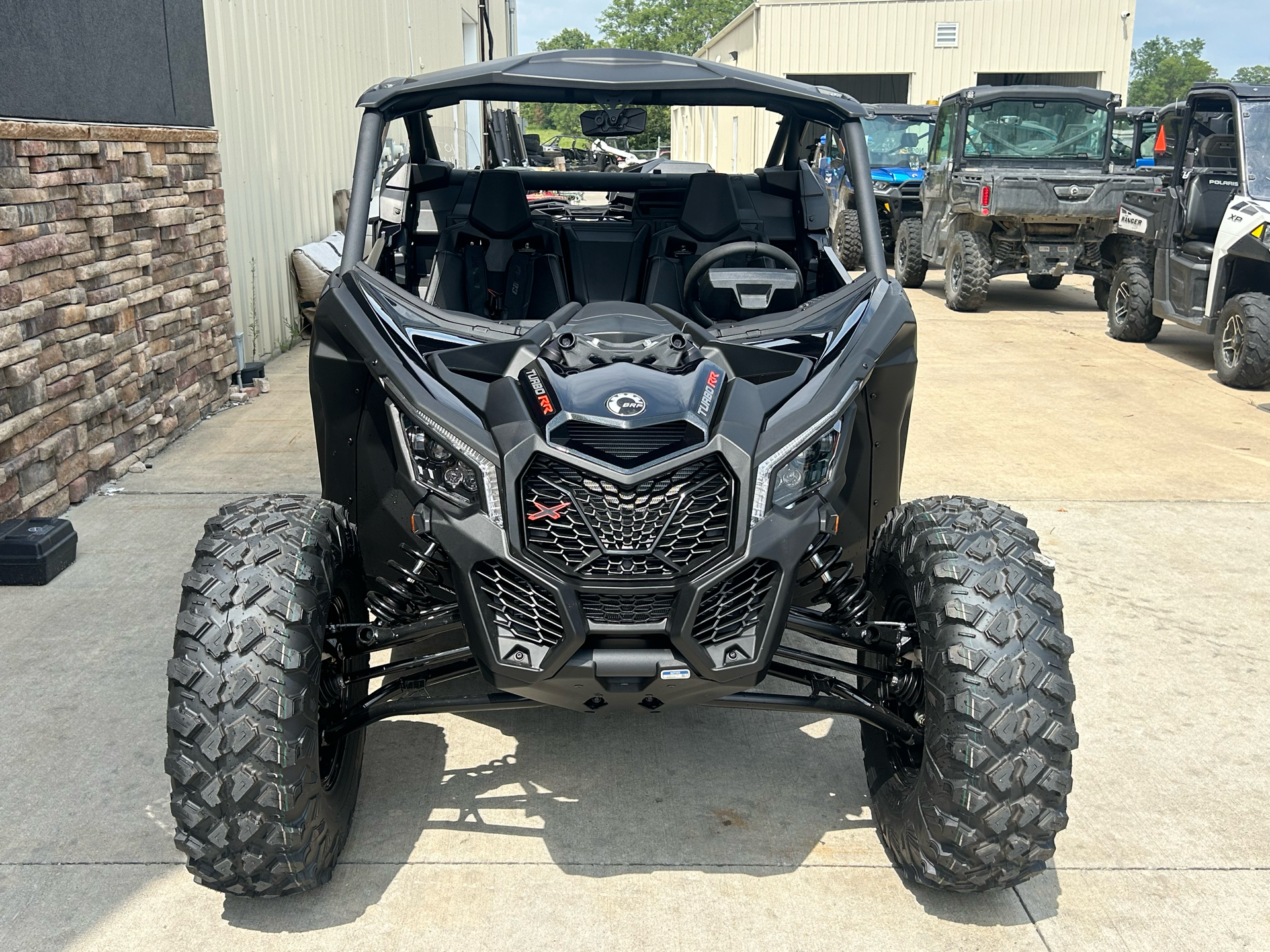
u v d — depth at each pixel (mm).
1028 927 2547
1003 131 12609
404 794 3025
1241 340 8031
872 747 2922
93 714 3363
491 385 2646
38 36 4812
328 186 10586
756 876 2709
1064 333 10609
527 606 2422
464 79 3258
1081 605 4320
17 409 4609
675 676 2389
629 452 2428
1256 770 3221
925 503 2734
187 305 6527
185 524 4914
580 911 2570
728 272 3309
